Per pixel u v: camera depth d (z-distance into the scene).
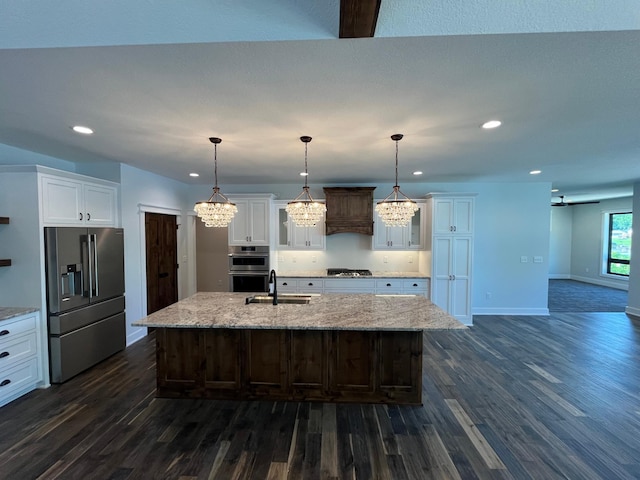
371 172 4.65
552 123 2.49
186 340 2.92
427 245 5.27
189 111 2.26
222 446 2.26
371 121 2.46
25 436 2.36
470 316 5.14
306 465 2.07
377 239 5.50
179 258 5.63
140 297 4.50
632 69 1.67
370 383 2.84
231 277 5.38
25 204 3.04
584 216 9.52
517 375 3.38
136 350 4.08
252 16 1.42
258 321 2.64
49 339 3.16
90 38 1.45
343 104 2.14
